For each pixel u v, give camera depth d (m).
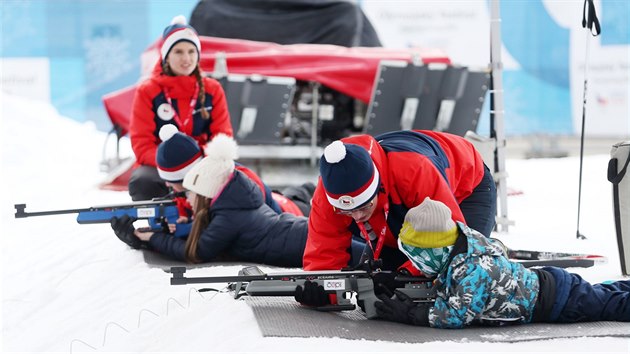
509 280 14.41
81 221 21.80
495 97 27.45
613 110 50.12
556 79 50.09
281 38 38.38
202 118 25.94
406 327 14.48
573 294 14.78
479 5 49.62
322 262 16.16
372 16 49.56
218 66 32.47
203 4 38.75
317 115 34.59
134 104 25.89
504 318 14.53
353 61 34.69
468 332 14.16
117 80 51.69
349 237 16.28
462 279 14.20
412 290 14.90
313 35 38.59
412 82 33.44
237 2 38.78
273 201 22.81
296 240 20.73
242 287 16.27
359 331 14.14
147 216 21.97
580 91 50.03
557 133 50.34
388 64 33.16
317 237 16.19
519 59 50.00
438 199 15.07
